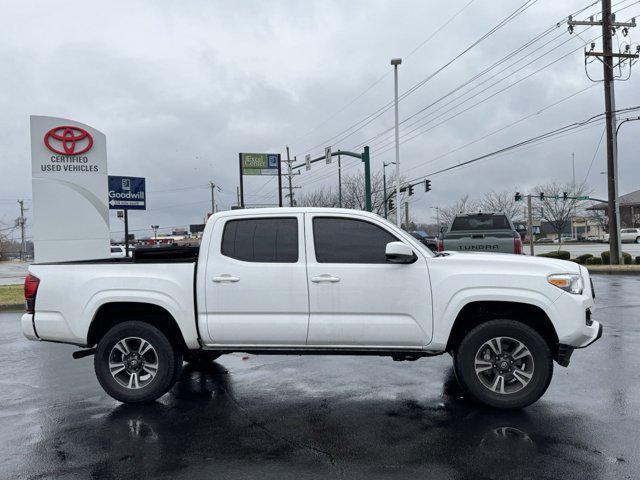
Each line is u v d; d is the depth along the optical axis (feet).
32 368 23.94
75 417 16.98
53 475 12.82
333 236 17.34
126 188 70.90
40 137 45.68
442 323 16.55
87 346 18.53
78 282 18.03
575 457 13.19
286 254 17.31
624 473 12.30
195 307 17.56
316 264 17.06
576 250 147.13
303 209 17.65
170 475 12.71
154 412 17.28
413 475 12.43
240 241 17.58
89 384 21.03
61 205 46.29
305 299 16.98
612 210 76.02
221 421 16.29
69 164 46.44
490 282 16.40
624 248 146.82
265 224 17.63
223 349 17.66
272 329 17.10
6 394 19.72
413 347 16.87
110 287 17.83
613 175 76.18
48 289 18.22
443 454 13.55
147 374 18.53
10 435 15.48
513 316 17.16
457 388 19.08
